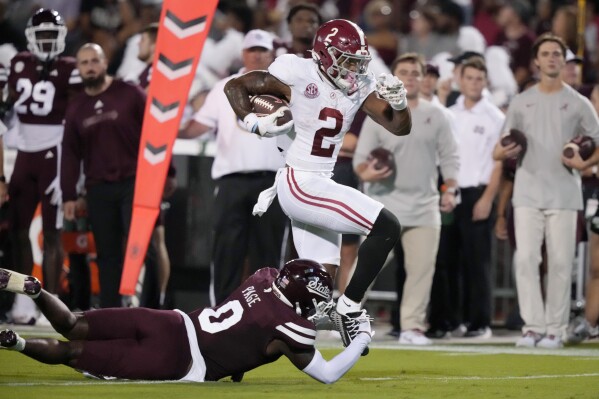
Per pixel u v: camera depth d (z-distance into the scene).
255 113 21.88
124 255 32.34
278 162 32.12
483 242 34.84
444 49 47.41
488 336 35.16
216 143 34.88
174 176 33.50
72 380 20.47
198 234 36.25
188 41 29.48
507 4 50.47
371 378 22.50
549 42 31.23
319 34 22.11
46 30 33.53
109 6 53.38
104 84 32.03
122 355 19.78
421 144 32.38
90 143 31.92
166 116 29.52
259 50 32.53
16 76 34.00
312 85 22.28
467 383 21.70
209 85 41.34
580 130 31.34
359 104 22.67
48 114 33.88
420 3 55.62
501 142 31.14
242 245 32.41
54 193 33.91
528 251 31.14
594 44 54.31
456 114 35.53
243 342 20.19
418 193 32.47
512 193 34.00
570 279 31.39
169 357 19.97
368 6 54.97
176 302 36.19
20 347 19.05
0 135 33.12
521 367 25.23
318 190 22.48
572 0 52.66
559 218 31.09
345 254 33.84
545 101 31.27
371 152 32.12
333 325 22.56
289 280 20.03
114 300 32.25
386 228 22.27
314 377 20.33
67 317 19.42
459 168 33.12
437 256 34.78
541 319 31.31
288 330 19.95
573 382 22.22
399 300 34.62
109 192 31.88
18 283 18.95
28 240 34.53
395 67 32.59
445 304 34.91
